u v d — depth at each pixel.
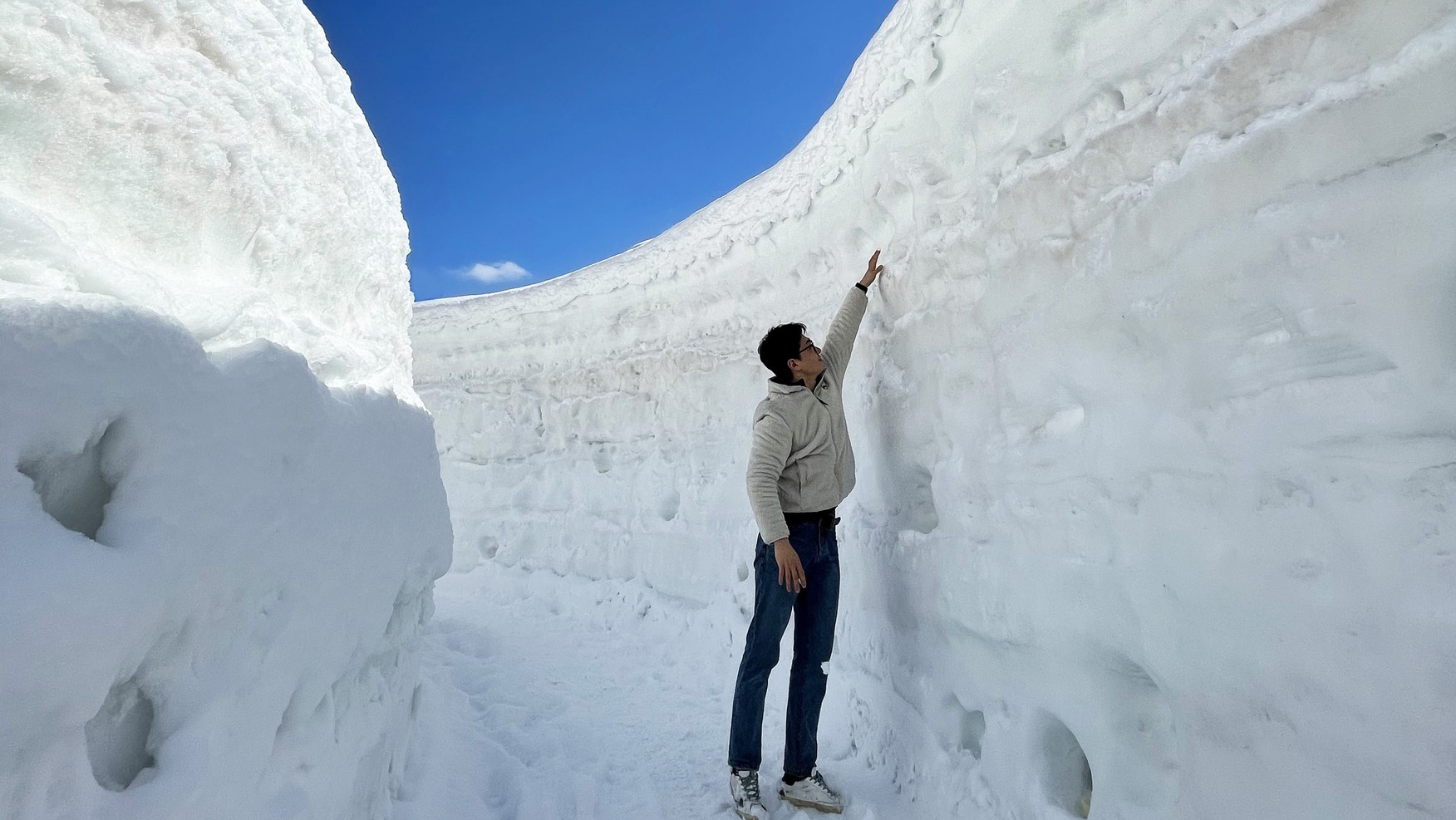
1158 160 1.34
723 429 4.19
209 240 1.20
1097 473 1.45
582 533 5.23
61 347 0.77
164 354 0.90
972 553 1.91
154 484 0.86
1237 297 1.15
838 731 2.61
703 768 2.51
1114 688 1.47
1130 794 1.41
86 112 0.95
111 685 0.77
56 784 0.74
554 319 5.81
